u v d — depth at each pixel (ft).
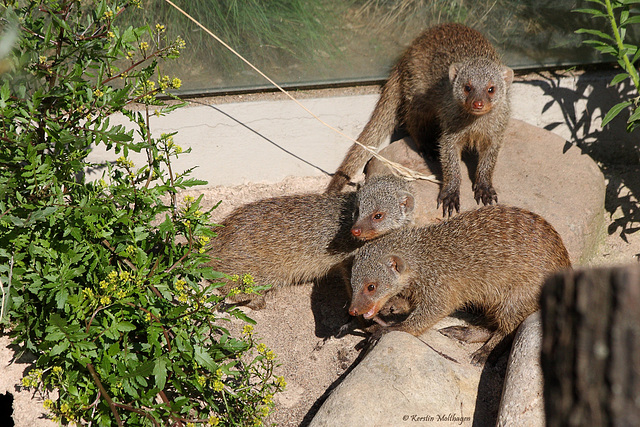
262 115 18.07
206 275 11.41
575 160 16.69
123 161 12.26
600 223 16.26
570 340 3.09
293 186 18.83
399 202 15.15
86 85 11.96
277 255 15.38
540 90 18.51
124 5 12.98
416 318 14.32
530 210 15.52
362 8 18.01
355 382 11.65
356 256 14.60
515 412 10.64
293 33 17.90
